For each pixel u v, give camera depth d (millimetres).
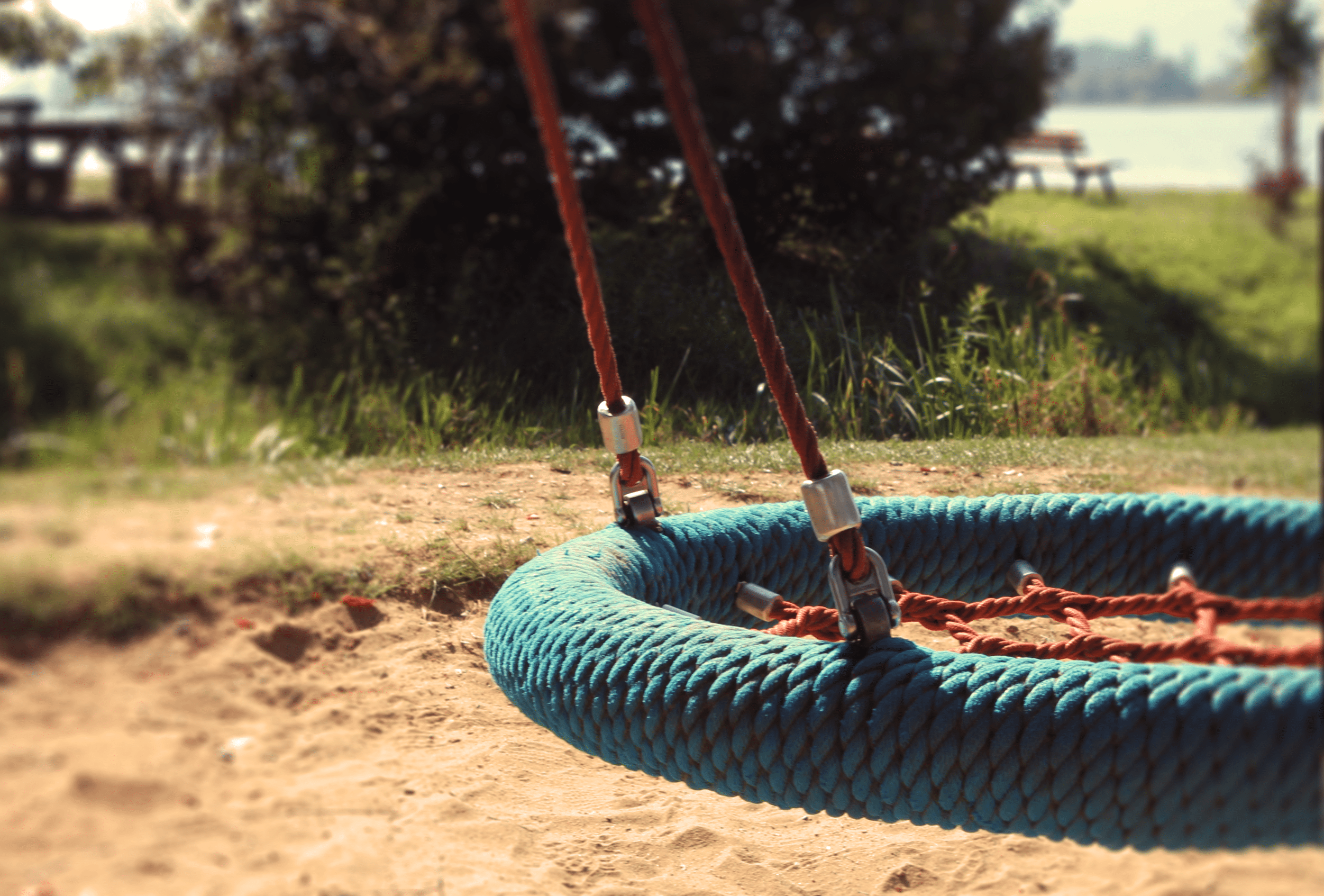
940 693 1154
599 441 2307
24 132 4555
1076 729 1085
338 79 6184
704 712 1271
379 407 2496
